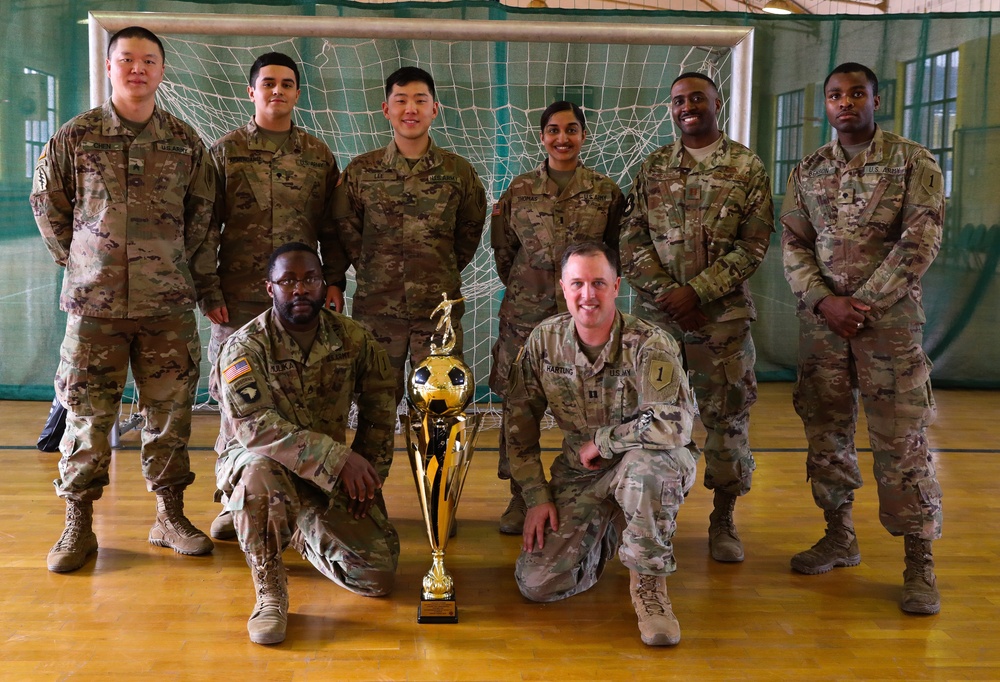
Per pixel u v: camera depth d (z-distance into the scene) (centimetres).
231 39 483
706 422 272
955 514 312
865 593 239
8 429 425
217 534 276
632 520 212
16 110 482
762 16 536
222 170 290
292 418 226
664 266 275
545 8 509
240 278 291
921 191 233
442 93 507
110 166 247
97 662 192
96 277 246
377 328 295
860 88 240
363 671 190
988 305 559
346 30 355
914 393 233
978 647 206
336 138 504
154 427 261
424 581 222
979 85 545
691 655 200
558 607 228
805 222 256
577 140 295
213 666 191
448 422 219
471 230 309
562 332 231
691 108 271
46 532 278
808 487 348
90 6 477
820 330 250
